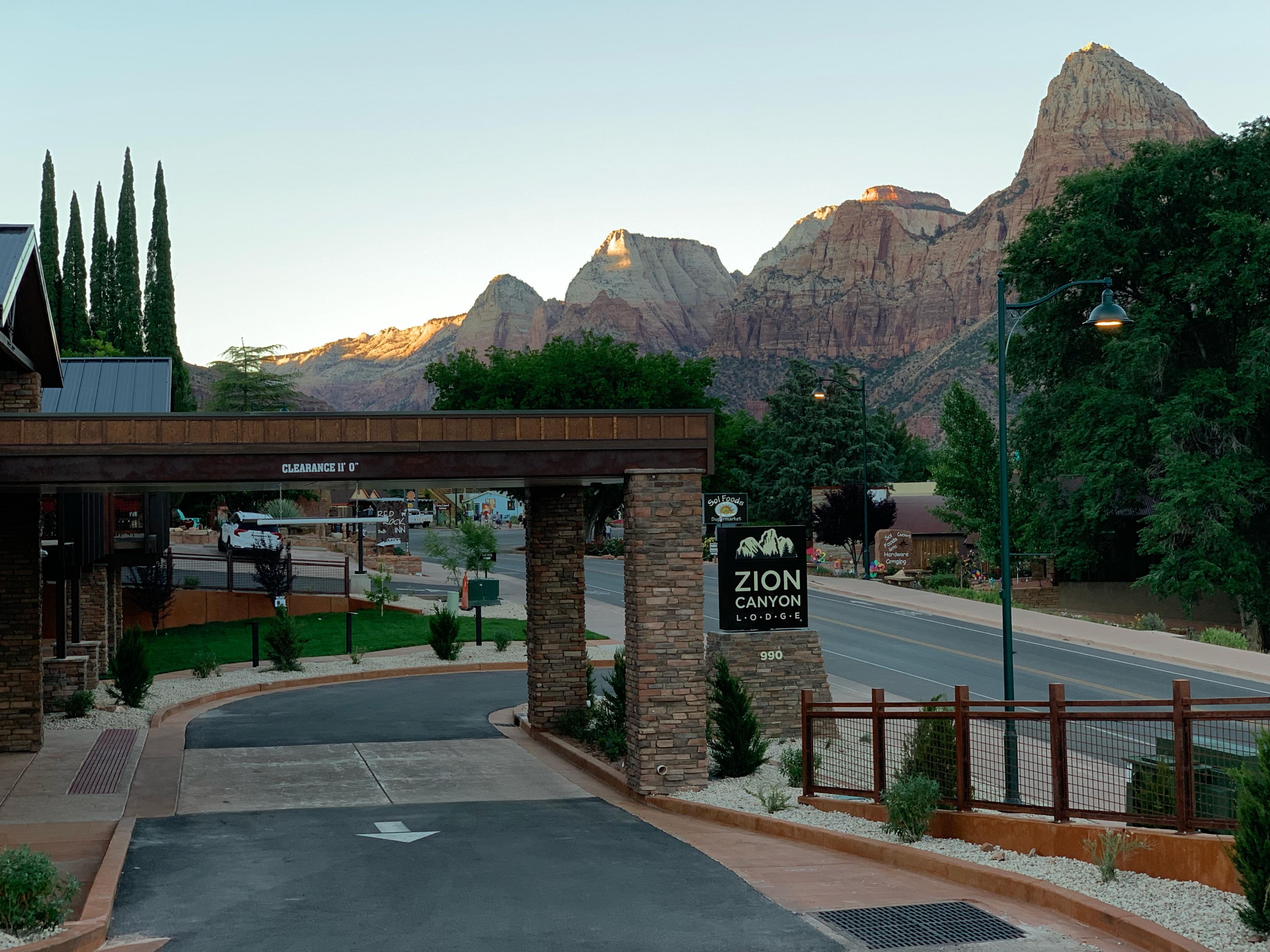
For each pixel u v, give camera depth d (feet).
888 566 218.38
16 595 72.33
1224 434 161.99
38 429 59.16
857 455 328.08
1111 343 161.38
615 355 284.41
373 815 56.70
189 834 51.26
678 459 63.93
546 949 33.24
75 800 59.31
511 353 294.05
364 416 61.57
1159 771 41.27
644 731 62.69
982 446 198.59
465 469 62.23
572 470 63.10
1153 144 170.09
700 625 63.62
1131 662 119.34
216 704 100.42
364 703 100.99
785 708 79.30
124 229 306.35
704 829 54.19
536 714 83.30
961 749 47.75
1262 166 160.56
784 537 80.59
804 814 54.49
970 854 43.86
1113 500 168.86
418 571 221.25
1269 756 32.45
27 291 71.77
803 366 339.57
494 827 53.88
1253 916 31.73
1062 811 42.91
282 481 62.03
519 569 237.86
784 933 34.78
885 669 113.70
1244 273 153.17
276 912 37.63
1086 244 165.68
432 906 38.40
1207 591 154.92
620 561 249.34
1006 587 63.77
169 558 147.13
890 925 35.53
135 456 59.82
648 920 36.52
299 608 159.94
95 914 36.35
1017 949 32.86
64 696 86.38
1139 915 34.47
